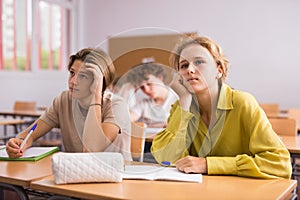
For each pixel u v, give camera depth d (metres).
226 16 6.33
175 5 6.70
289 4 5.91
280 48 6.00
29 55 6.27
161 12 6.82
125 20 7.12
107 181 1.24
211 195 1.11
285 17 5.95
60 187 1.19
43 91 6.52
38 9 6.37
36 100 6.37
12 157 1.62
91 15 7.43
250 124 1.41
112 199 1.08
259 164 1.33
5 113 4.66
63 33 7.05
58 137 4.98
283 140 2.31
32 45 6.27
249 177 1.33
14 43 5.95
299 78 5.89
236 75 6.29
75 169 1.22
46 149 1.79
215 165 1.35
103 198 1.10
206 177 1.32
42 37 6.50
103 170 1.23
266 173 1.32
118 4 7.18
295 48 5.89
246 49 6.22
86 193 1.13
